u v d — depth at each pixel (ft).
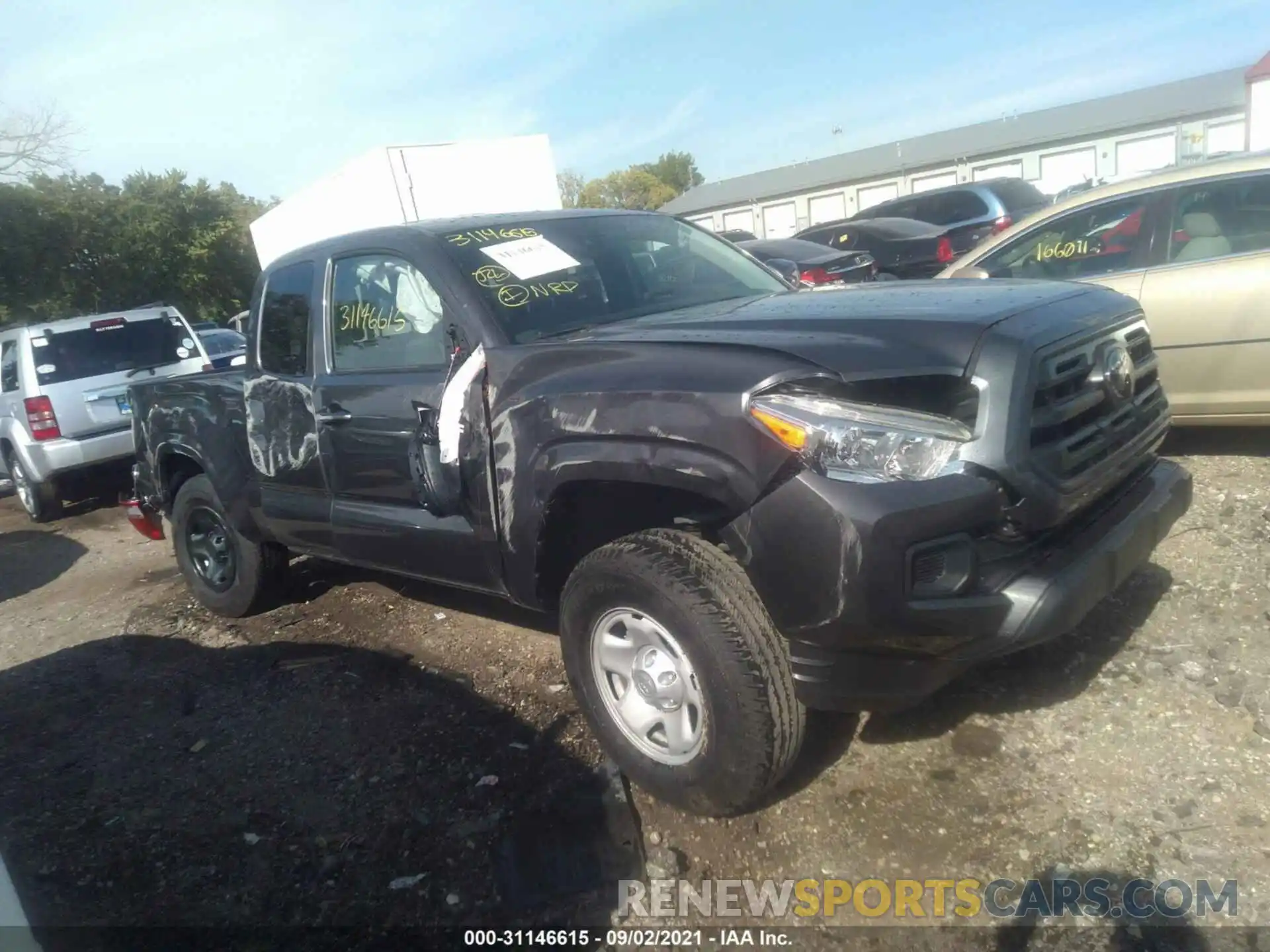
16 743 14.64
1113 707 11.27
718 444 9.09
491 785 11.50
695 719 10.06
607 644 10.69
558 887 9.75
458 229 13.35
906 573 8.48
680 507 10.43
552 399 10.46
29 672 17.49
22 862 11.34
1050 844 9.41
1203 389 17.37
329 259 14.29
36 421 30.94
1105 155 112.98
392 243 13.23
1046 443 9.42
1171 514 10.90
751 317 10.81
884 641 8.74
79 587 23.44
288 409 14.78
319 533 14.98
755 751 9.37
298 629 17.22
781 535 8.78
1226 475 17.37
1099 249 18.78
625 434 9.74
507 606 16.80
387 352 13.28
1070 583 9.04
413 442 12.41
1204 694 11.29
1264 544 14.46
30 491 32.07
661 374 9.66
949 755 10.87
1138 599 13.51
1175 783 9.97
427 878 10.11
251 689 15.17
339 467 14.01
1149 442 11.16
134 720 14.83
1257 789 9.75
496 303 12.08
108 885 10.75
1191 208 17.66
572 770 11.57
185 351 34.35
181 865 10.92
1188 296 17.21
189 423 17.30
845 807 10.30
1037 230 19.74
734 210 143.13
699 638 9.38
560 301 12.53
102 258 113.60
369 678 14.82
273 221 45.60
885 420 8.70
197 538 18.74
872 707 9.29
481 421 11.44
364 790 11.80
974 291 11.08
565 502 10.80
